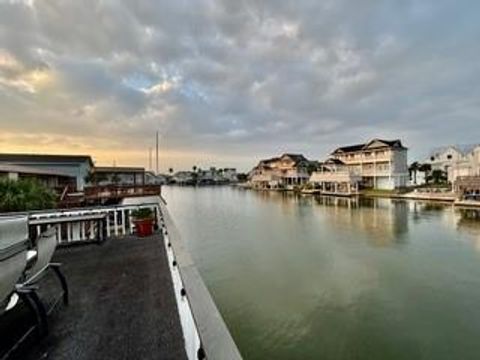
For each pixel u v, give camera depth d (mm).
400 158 49812
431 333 8297
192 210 36562
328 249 17312
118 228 7324
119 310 2965
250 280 12547
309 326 8812
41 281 3775
